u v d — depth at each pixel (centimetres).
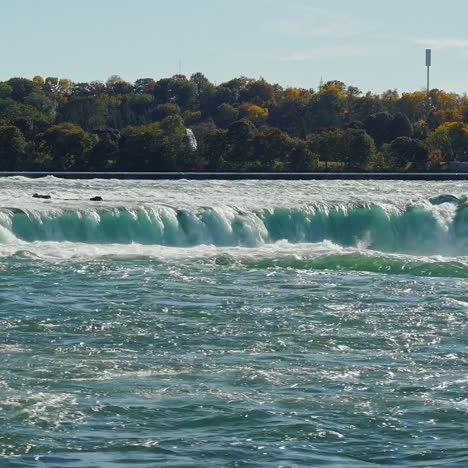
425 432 3259
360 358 4116
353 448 3120
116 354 4116
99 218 7962
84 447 3083
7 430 3195
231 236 8338
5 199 8944
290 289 5638
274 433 3222
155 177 16988
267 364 3994
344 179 17475
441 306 5175
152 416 3350
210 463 2978
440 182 15100
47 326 4609
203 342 4341
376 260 6650
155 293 5456
